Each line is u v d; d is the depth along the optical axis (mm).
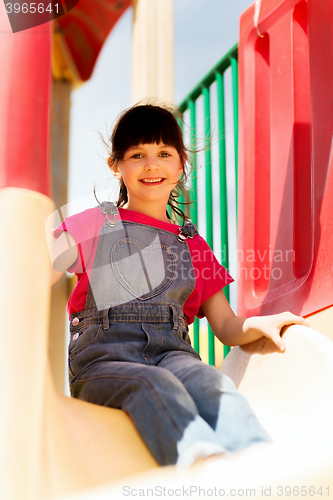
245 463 580
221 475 554
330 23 1195
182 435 705
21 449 501
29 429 514
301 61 1348
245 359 1076
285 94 1365
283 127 1361
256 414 914
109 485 559
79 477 569
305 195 1286
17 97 604
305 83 1342
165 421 730
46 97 625
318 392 850
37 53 620
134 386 799
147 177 1233
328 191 1145
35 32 624
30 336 545
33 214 583
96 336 1005
